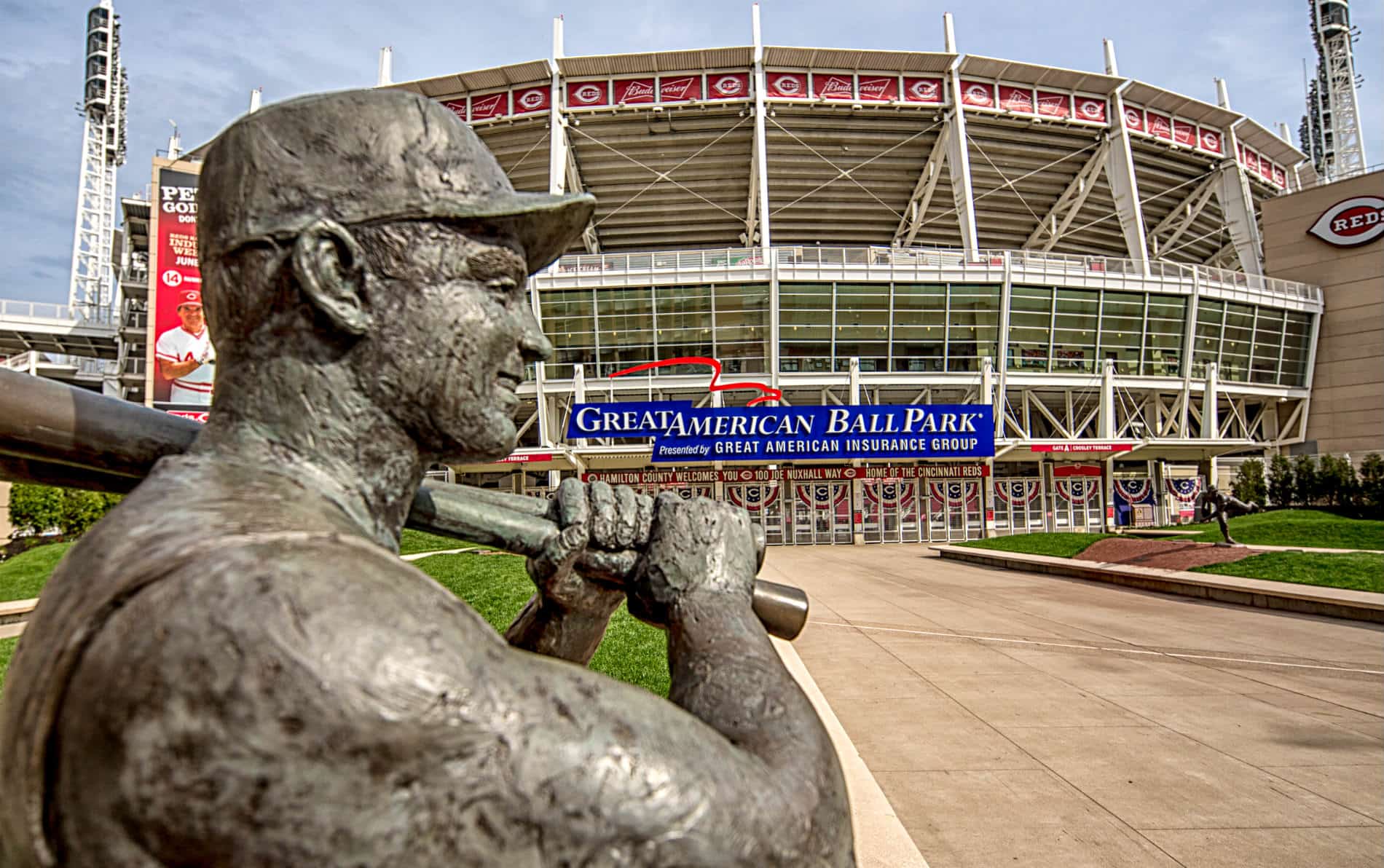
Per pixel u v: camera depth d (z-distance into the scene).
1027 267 26.09
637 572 0.94
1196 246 38.56
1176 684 6.50
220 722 0.49
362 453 0.76
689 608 0.88
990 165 32.06
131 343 36.00
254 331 0.75
